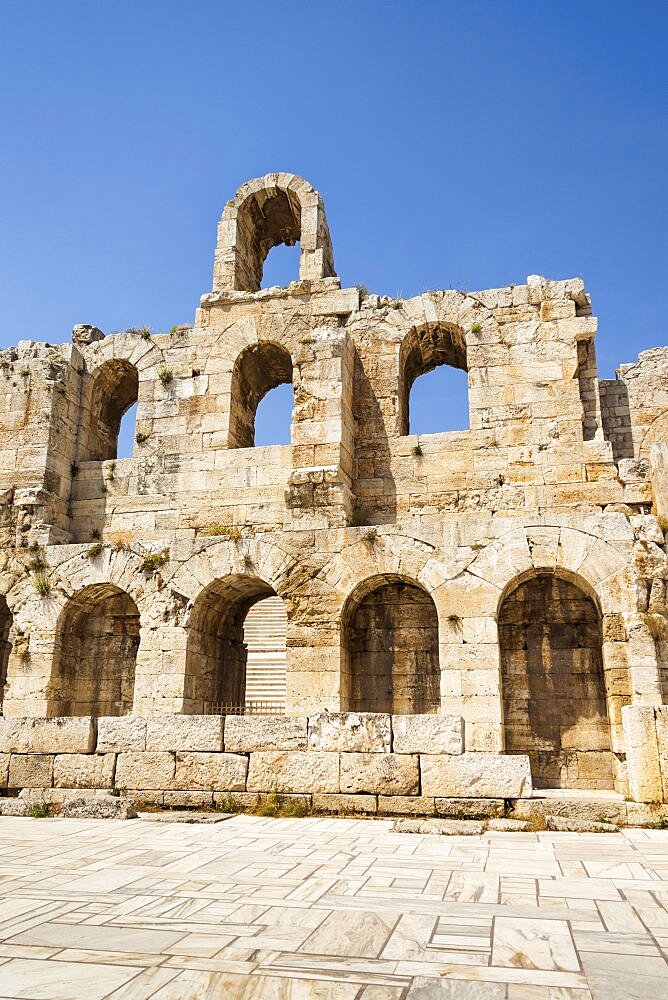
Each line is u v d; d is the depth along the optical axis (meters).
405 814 14.25
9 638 24.06
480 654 19.56
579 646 20.91
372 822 13.78
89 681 24.28
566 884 9.02
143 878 9.35
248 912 7.79
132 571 22.55
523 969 6.20
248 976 5.99
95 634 24.64
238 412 26.45
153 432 26.05
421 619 22.20
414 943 6.82
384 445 24.36
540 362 23.81
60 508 25.59
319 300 26.05
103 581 22.75
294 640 21.02
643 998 5.62
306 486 22.62
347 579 21.02
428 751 14.45
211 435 25.42
